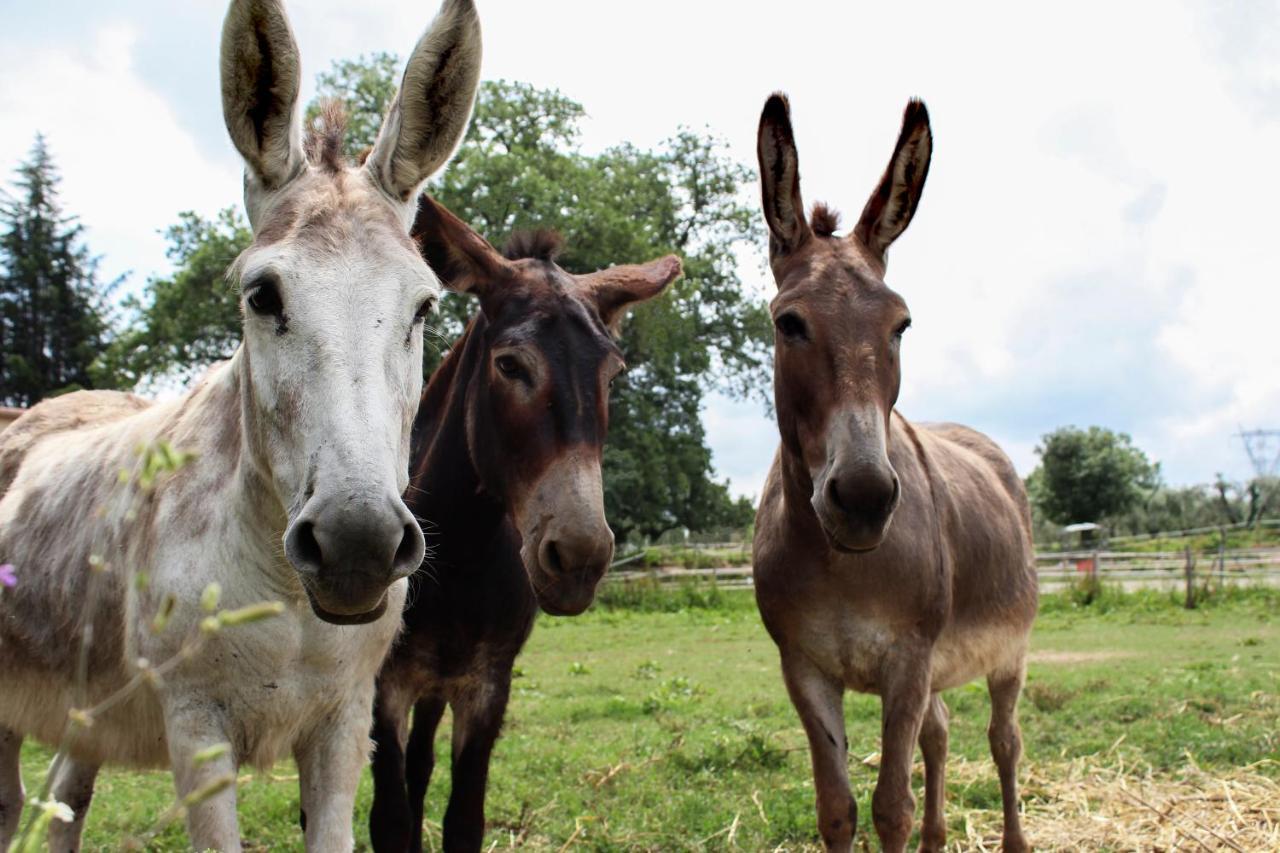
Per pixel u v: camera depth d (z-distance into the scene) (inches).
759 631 639.8
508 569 164.4
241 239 1067.3
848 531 142.8
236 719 111.3
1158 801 212.4
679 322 1092.5
